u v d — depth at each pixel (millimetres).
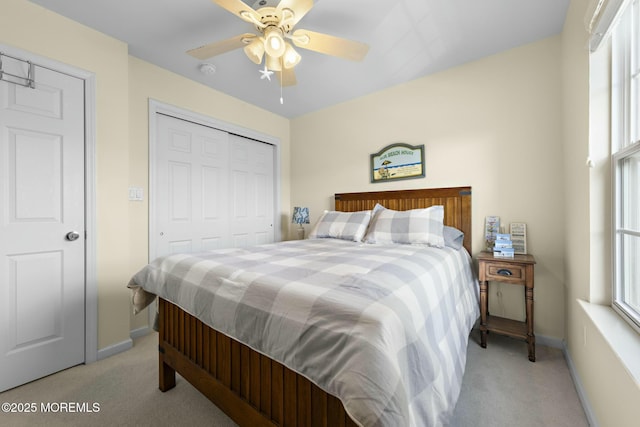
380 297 894
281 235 3697
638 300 1173
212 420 1315
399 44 2121
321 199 3459
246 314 1021
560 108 2014
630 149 1155
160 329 1564
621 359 916
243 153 3268
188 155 2691
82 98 1859
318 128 3477
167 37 2021
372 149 2996
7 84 1575
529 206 2135
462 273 1926
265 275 1129
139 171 2312
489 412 1345
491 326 2006
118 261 2025
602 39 1229
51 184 1727
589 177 1399
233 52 2227
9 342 1575
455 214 2424
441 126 2529
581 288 1533
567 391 1504
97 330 1903
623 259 1279
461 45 2146
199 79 2662
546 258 2061
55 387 1583
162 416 1343
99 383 1623
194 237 2736
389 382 662
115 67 2021
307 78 2650
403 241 2207
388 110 2859
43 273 1696
